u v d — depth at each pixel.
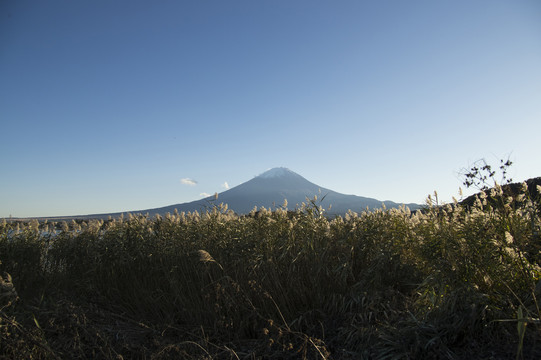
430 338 3.17
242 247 5.38
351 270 4.80
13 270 6.32
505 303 3.25
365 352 3.37
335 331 4.05
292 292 4.77
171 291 5.40
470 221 3.97
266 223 5.63
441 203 4.70
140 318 5.04
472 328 3.07
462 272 3.66
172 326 4.62
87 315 4.73
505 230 3.54
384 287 4.60
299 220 5.45
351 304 4.28
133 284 6.03
